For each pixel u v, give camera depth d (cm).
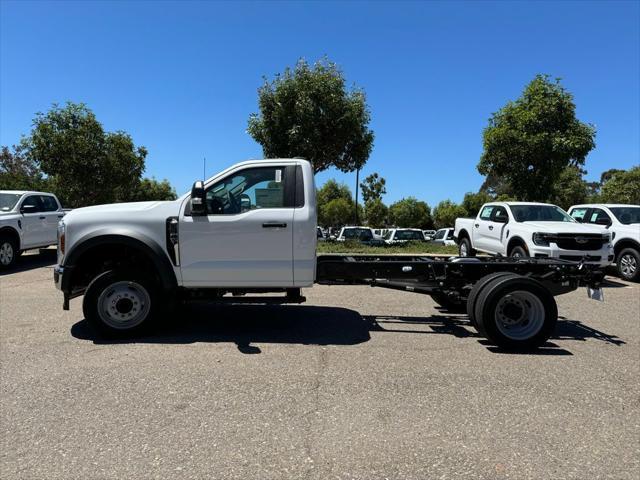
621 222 1223
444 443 348
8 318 709
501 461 324
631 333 672
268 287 616
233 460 322
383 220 5619
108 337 599
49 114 2062
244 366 505
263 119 1781
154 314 603
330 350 565
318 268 644
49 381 457
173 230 595
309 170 625
